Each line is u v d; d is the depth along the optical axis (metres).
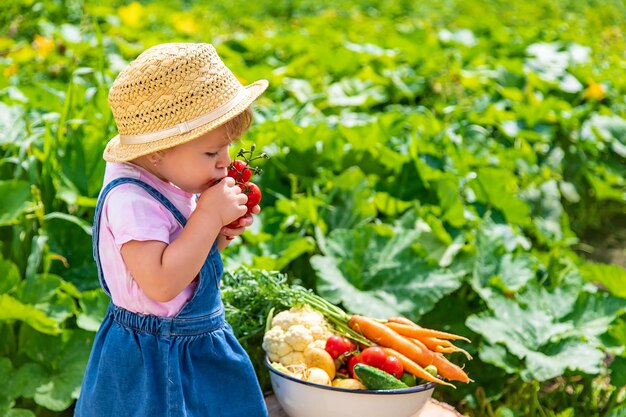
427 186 4.45
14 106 4.30
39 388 3.16
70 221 3.71
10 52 5.82
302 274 3.91
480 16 10.71
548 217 5.04
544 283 4.04
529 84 6.54
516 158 5.45
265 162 4.42
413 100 6.41
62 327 3.38
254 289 2.98
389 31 8.81
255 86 2.30
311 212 3.93
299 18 10.13
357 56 6.77
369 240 3.72
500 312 3.55
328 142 4.53
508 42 8.21
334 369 2.74
